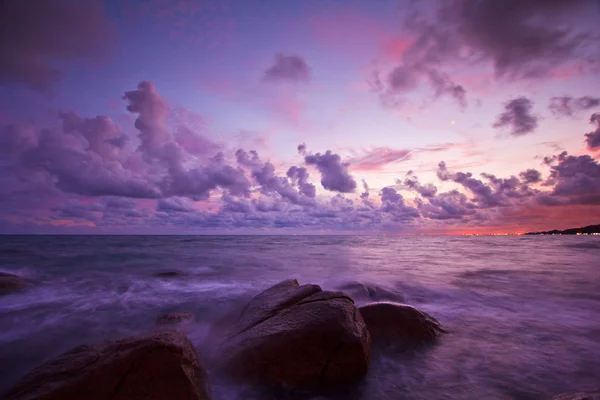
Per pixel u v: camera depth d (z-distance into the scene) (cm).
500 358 583
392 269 1772
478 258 2480
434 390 476
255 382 470
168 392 359
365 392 473
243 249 3472
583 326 763
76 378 352
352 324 517
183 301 1011
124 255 2506
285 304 622
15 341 695
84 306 953
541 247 4112
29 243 3994
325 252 3102
